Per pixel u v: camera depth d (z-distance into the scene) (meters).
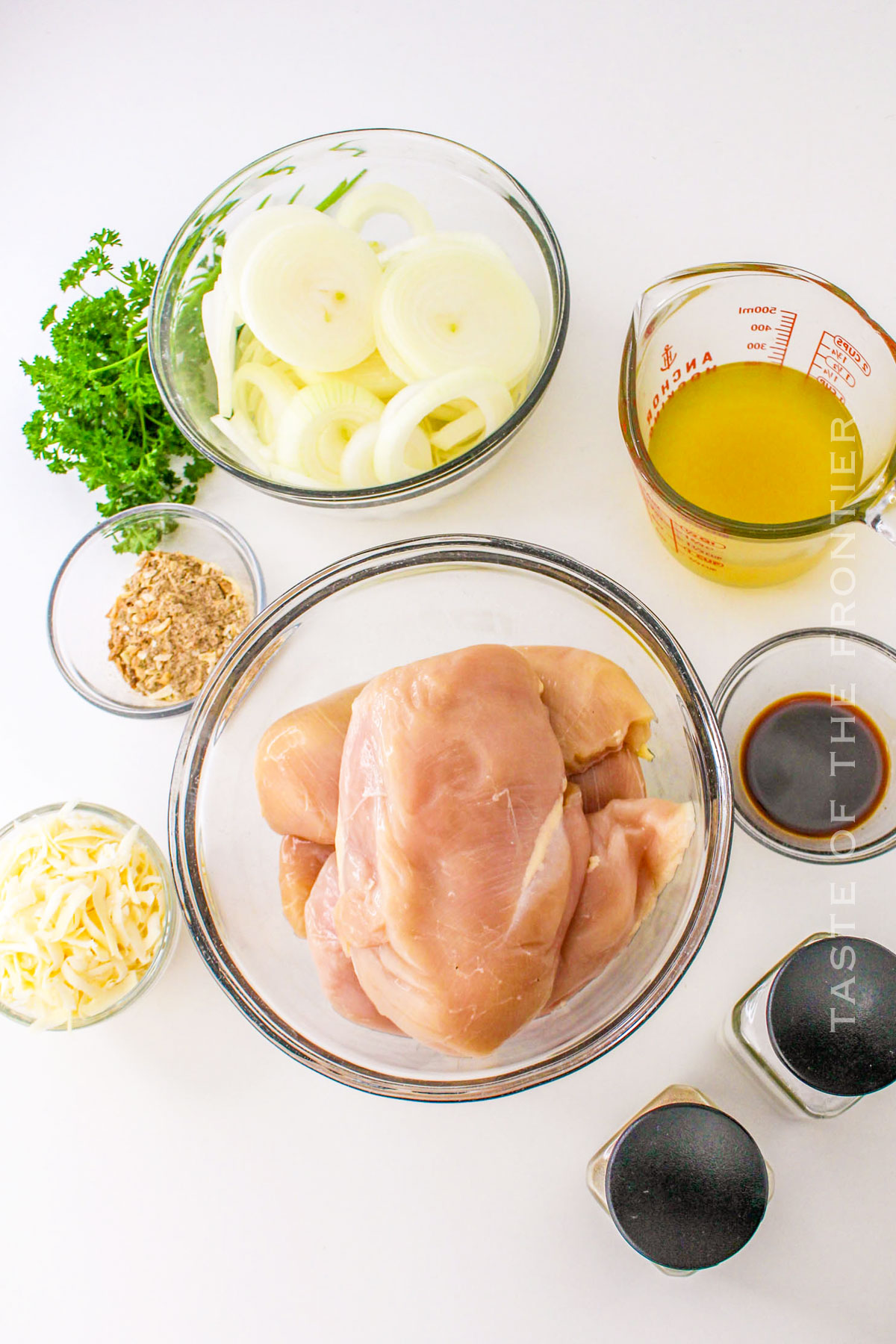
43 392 0.68
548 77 0.72
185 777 0.62
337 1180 0.63
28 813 0.64
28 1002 0.62
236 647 0.62
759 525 0.58
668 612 0.67
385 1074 0.59
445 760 0.55
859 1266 0.62
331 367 0.65
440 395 0.64
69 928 0.62
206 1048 0.65
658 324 0.62
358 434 0.66
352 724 0.58
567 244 0.70
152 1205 0.64
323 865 0.62
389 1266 0.63
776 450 0.64
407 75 0.73
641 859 0.58
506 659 0.57
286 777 0.60
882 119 0.70
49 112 0.75
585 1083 0.63
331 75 0.73
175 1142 0.64
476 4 0.73
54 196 0.74
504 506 0.68
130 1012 0.65
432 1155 0.63
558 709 0.59
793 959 0.58
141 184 0.74
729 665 0.66
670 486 0.62
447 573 0.63
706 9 0.71
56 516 0.71
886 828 0.63
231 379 0.66
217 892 0.63
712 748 0.59
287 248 0.64
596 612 0.63
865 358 0.61
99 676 0.69
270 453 0.67
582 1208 0.63
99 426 0.68
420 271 0.64
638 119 0.71
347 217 0.67
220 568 0.69
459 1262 0.63
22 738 0.68
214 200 0.67
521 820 0.55
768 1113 0.63
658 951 0.59
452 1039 0.54
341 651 0.65
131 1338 0.63
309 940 0.59
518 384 0.66
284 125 0.73
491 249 0.66
